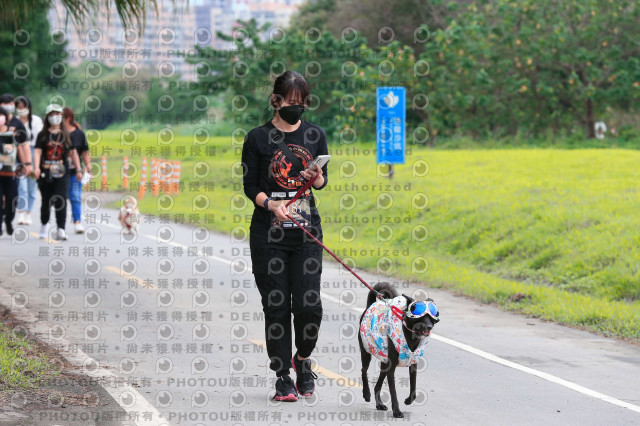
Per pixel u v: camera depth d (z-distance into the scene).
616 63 43.53
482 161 27.62
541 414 6.94
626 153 28.69
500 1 43.75
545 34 43.59
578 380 8.12
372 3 57.66
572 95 44.28
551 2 43.88
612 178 21.59
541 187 20.33
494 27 43.44
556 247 14.91
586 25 44.28
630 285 12.67
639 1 43.41
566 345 9.69
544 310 11.40
